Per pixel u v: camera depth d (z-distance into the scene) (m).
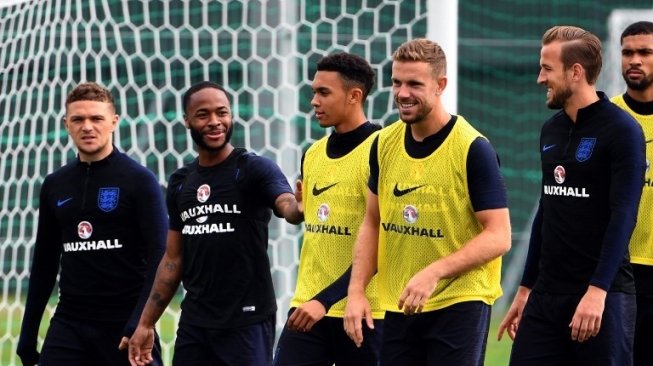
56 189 24.25
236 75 40.44
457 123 20.00
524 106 50.72
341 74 22.47
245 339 22.97
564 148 20.69
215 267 23.06
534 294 21.25
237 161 23.27
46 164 36.94
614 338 20.36
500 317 46.22
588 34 20.55
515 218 50.31
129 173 23.91
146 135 39.16
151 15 39.94
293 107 39.22
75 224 24.00
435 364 20.03
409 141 20.33
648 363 23.86
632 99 23.64
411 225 20.28
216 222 23.06
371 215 21.05
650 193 23.30
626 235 19.69
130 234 23.92
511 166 50.62
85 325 24.08
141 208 23.77
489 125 50.75
